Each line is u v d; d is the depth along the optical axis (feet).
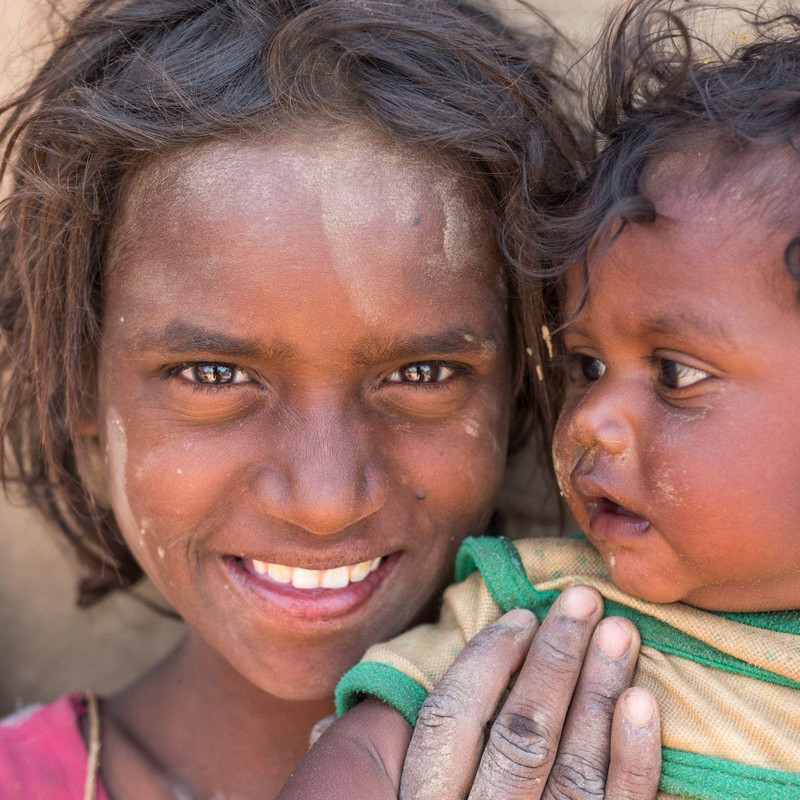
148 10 5.18
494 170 4.94
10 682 7.94
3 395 6.61
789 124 3.98
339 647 5.24
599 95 5.09
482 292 4.99
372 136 4.69
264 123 4.63
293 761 5.86
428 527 5.19
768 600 4.12
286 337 4.62
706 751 4.00
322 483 4.63
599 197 4.38
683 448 3.95
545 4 6.79
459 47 4.92
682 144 4.13
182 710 6.02
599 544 4.38
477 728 4.18
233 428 4.94
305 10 4.76
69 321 5.40
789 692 4.09
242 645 5.26
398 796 4.14
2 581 7.84
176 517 5.08
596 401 4.20
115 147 4.89
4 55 6.72
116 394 5.18
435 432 5.09
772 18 4.95
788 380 3.84
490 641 4.36
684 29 4.29
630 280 4.08
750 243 3.87
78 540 7.20
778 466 3.86
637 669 4.30
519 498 6.98
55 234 5.28
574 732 4.20
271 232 4.58
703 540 3.97
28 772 5.84
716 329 3.87
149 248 4.84
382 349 4.74
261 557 5.00
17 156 5.56
